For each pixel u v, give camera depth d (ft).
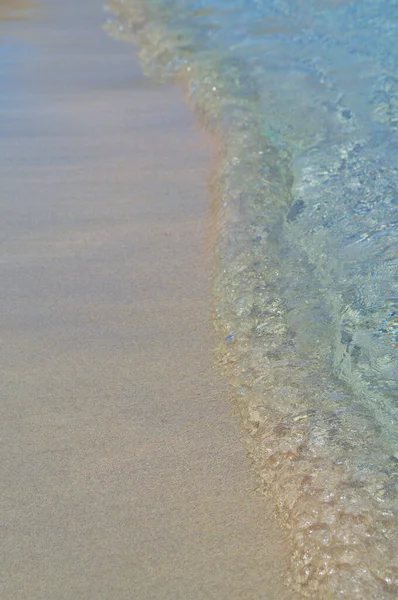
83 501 6.34
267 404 7.23
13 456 6.83
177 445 6.90
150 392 7.58
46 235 10.55
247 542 5.91
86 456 6.81
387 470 6.24
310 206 10.66
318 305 8.50
